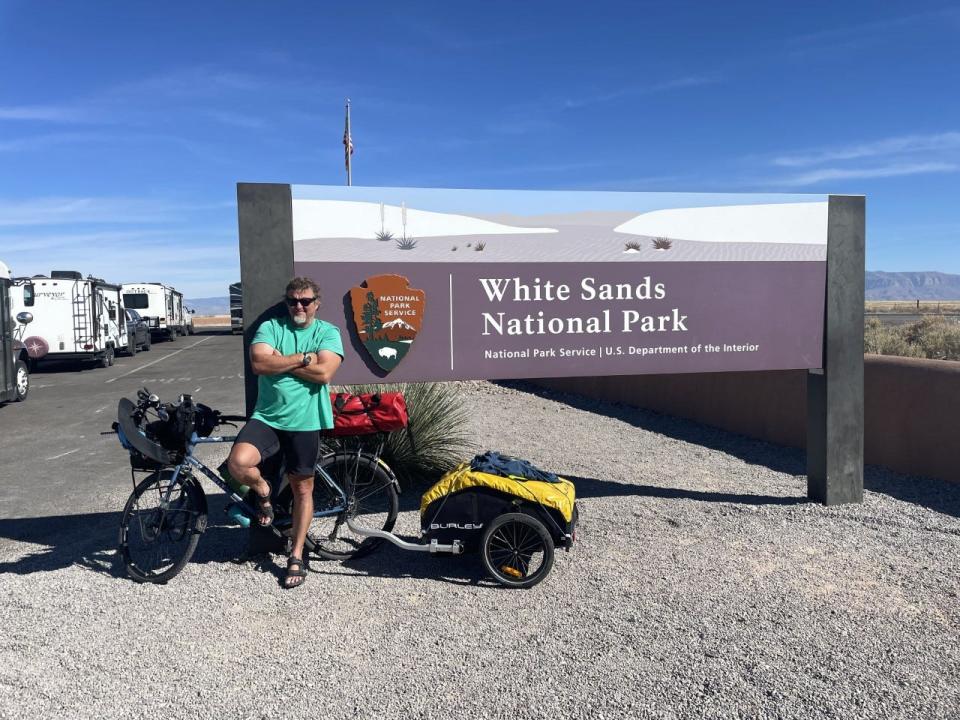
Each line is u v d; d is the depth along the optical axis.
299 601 3.81
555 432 9.13
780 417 8.35
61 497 6.35
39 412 11.78
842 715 2.72
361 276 4.88
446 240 5.02
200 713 2.77
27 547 4.89
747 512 5.41
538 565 4.33
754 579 4.06
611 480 6.53
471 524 4.08
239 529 5.07
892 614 3.60
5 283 12.30
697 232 5.47
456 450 6.87
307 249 4.76
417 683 2.97
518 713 2.75
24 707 2.80
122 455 8.25
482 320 5.12
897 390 6.73
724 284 5.53
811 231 5.60
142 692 2.91
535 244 5.18
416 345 5.01
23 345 13.34
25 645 3.30
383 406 4.31
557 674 3.03
